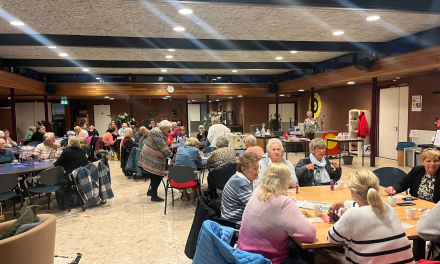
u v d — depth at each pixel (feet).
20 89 31.71
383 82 32.40
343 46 24.84
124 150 25.84
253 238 7.28
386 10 13.73
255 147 15.06
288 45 23.75
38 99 48.91
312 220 8.40
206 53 27.53
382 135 33.81
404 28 20.36
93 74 39.81
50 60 29.81
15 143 29.45
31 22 16.94
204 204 8.83
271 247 7.20
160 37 21.40
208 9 15.12
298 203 9.84
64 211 17.29
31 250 7.89
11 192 15.78
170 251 12.15
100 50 25.11
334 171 13.66
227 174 14.02
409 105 29.48
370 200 6.29
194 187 18.20
